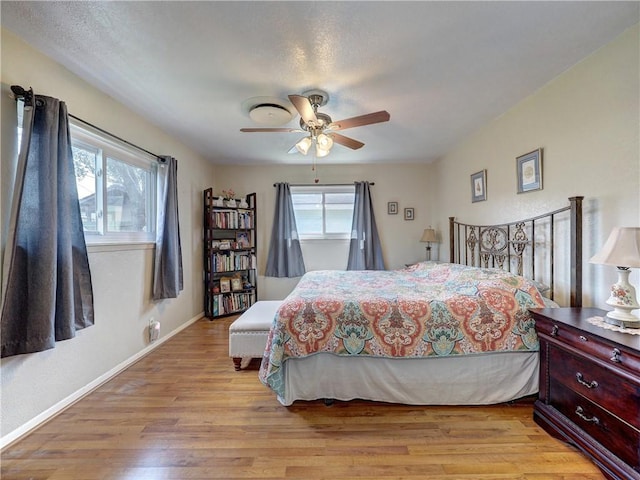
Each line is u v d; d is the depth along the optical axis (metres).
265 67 1.94
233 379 2.30
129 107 2.55
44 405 1.76
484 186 3.04
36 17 1.49
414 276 3.12
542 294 2.14
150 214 2.95
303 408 1.91
